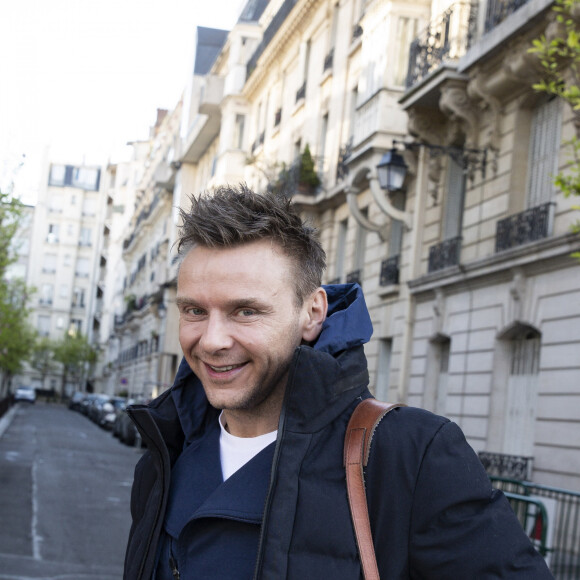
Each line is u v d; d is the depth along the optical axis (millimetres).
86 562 8742
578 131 11336
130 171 90562
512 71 12734
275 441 1580
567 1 7625
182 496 1655
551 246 11703
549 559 6672
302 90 26438
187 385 1802
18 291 38750
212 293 1554
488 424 13289
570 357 11328
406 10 17875
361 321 1665
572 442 11086
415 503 1463
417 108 15906
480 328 13930
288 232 1590
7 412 47188
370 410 1550
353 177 18984
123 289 77125
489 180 14078
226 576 1500
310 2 25500
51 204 96562
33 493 14125
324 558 1442
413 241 16844
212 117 37594
